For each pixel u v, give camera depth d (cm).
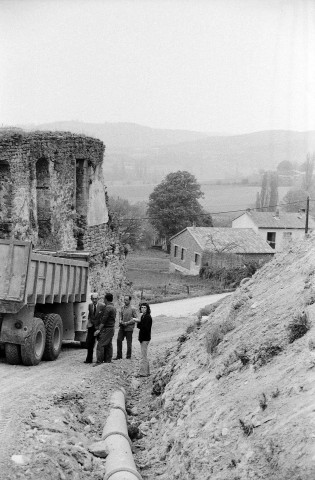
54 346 1945
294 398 885
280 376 973
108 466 1033
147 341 1798
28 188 2770
